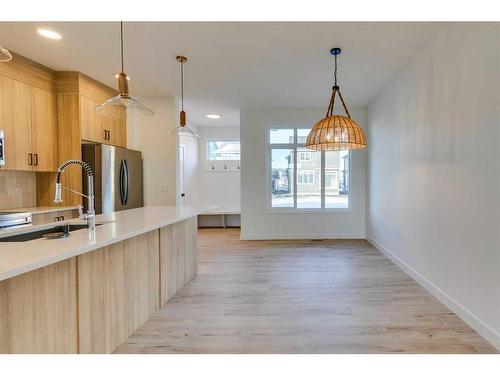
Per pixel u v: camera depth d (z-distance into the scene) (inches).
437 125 112.6
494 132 81.0
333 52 127.0
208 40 117.0
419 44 121.0
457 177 99.0
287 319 99.0
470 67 91.4
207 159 295.9
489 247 83.5
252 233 229.6
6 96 128.9
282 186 232.8
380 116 185.3
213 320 99.0
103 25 105.8
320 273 145.9
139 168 190.7
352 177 225.5
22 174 150.1
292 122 225.3
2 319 54.3
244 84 169.2
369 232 215.3
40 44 120.3
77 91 153.3
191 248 139.2
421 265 128.1
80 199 156.0
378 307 107.1
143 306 98.0
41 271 61.0
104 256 79.3
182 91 179.3
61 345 65.5
